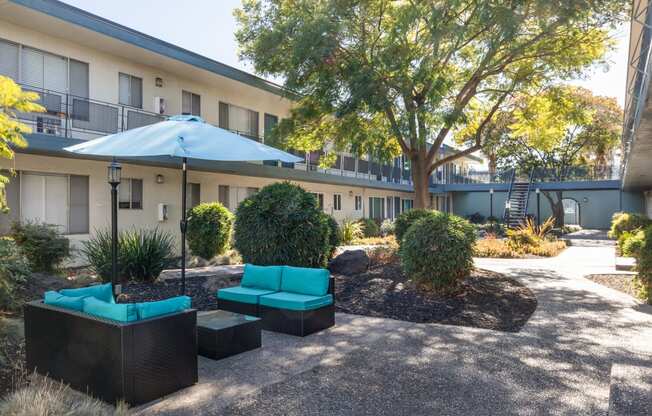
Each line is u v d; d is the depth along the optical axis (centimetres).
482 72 1345
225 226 1337
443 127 1309
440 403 384
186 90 1507
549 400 391
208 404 376
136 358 365
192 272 1059
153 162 1294
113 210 641
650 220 1764
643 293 785
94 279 873
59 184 1178
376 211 2850
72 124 1154
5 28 1030
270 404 379
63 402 353
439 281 776
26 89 1053
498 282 943
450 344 544
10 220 1070
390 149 1462
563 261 1428
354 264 1023
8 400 350
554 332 595
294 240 905
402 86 1153
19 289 664
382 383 425
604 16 1182
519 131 1644
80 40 1155
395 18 1180
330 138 1545
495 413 368
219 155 571
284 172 1783
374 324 635
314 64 1205
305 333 574
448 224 791
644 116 848
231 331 496
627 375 446
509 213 2714
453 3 1058
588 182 2877
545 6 1030
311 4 1220
